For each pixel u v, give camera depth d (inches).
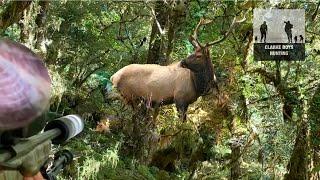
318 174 281.3
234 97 343.0
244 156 366.3
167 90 307.6
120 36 351.6
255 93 347.9
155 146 315.9
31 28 223.1
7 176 27.0
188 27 325.4
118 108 320.2
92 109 313.7
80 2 289.4
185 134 340.5
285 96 309.0
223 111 346.3
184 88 303.9
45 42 239.1
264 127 349.4
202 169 346.3
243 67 330.3
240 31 325.7
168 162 338.6
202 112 355.9
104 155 243.3
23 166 28.3
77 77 323.9
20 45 25.9
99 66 347.6
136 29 366.0
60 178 169.2
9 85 24.4
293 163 297.7
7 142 26.2
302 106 301.1
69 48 301.7
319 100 287.6
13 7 194.9
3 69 24.5
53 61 270.8
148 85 308.3
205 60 293.0
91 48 310.7
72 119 36.6
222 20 324.2
